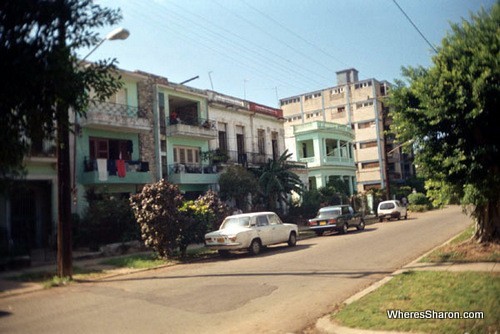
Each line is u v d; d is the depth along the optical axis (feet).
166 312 25.14
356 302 23.59
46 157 63.93
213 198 65.10
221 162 99.66
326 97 224.53
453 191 36.06
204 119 96.99
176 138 90.17
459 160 33.17
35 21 17.49
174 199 51.80
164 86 87.76
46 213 67.15
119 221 62.80
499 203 37.83
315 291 29.12
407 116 36.70
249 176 90.63
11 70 16.70
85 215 66.18
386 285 27.27
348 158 157.28
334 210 76.74
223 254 53.42
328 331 19.62
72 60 19.08
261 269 39.73
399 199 167.02
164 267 46.88
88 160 71.77
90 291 33.47
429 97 33.76
